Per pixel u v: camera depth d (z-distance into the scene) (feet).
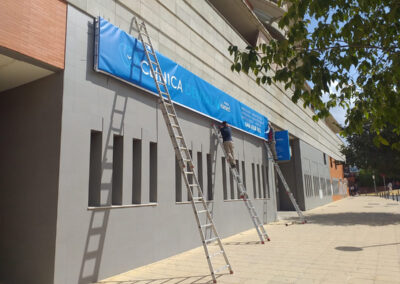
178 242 27.12
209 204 32.91
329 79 12.97
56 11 18.67
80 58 19.74
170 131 22.16
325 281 18.37
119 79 22.27
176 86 28.84
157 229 24.73
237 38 45.80
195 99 31.89
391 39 14.76
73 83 19.01
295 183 77.15
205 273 20.61
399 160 55.16
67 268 17.33
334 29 15.01
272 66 59.77
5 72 18.53
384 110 13.82
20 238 18.49
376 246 28.71
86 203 18.90
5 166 20.25
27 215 18.43
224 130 36.58
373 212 65.77
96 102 20.49
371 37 15.65
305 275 19.70
